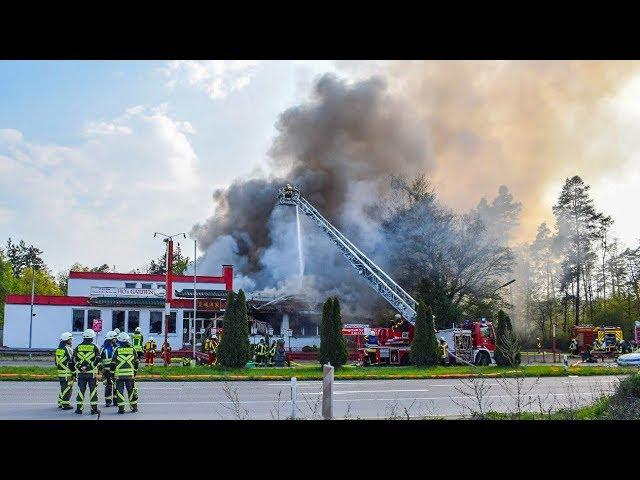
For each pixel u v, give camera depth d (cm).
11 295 3697
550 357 4019
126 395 1557
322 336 2575
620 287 5944
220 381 2034
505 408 1288
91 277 4406
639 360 2811
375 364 2881
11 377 1964
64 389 1312
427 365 2727
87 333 1250
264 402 1418
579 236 5678
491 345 2928
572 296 5822
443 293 4566
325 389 941
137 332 2584
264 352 2722
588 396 1534
